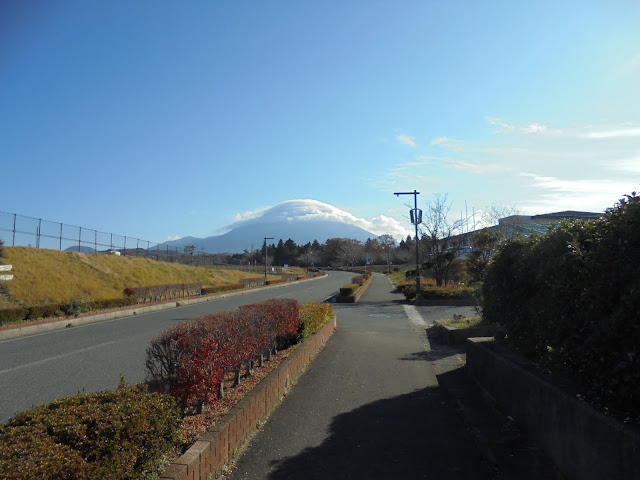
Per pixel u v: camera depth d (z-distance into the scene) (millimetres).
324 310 13070
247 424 5090
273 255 153500
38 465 2279
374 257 140500
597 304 3781
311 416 5977
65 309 20828
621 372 3398
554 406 4219
